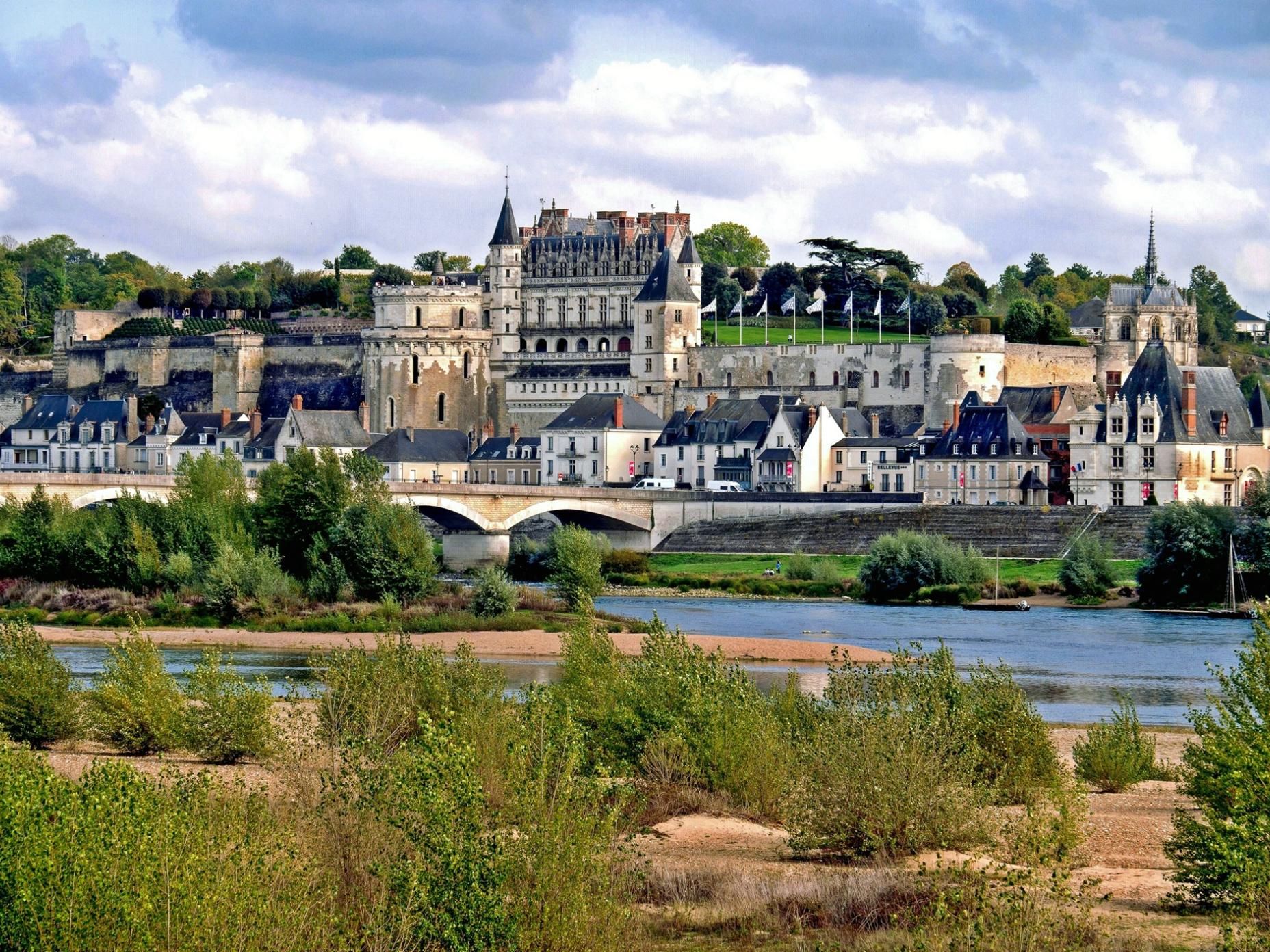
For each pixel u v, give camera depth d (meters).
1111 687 109.06
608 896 44.84
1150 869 54.72
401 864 44.16
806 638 139.25
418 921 42.31
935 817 56.12
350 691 70.44
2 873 39.69
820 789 57.78
